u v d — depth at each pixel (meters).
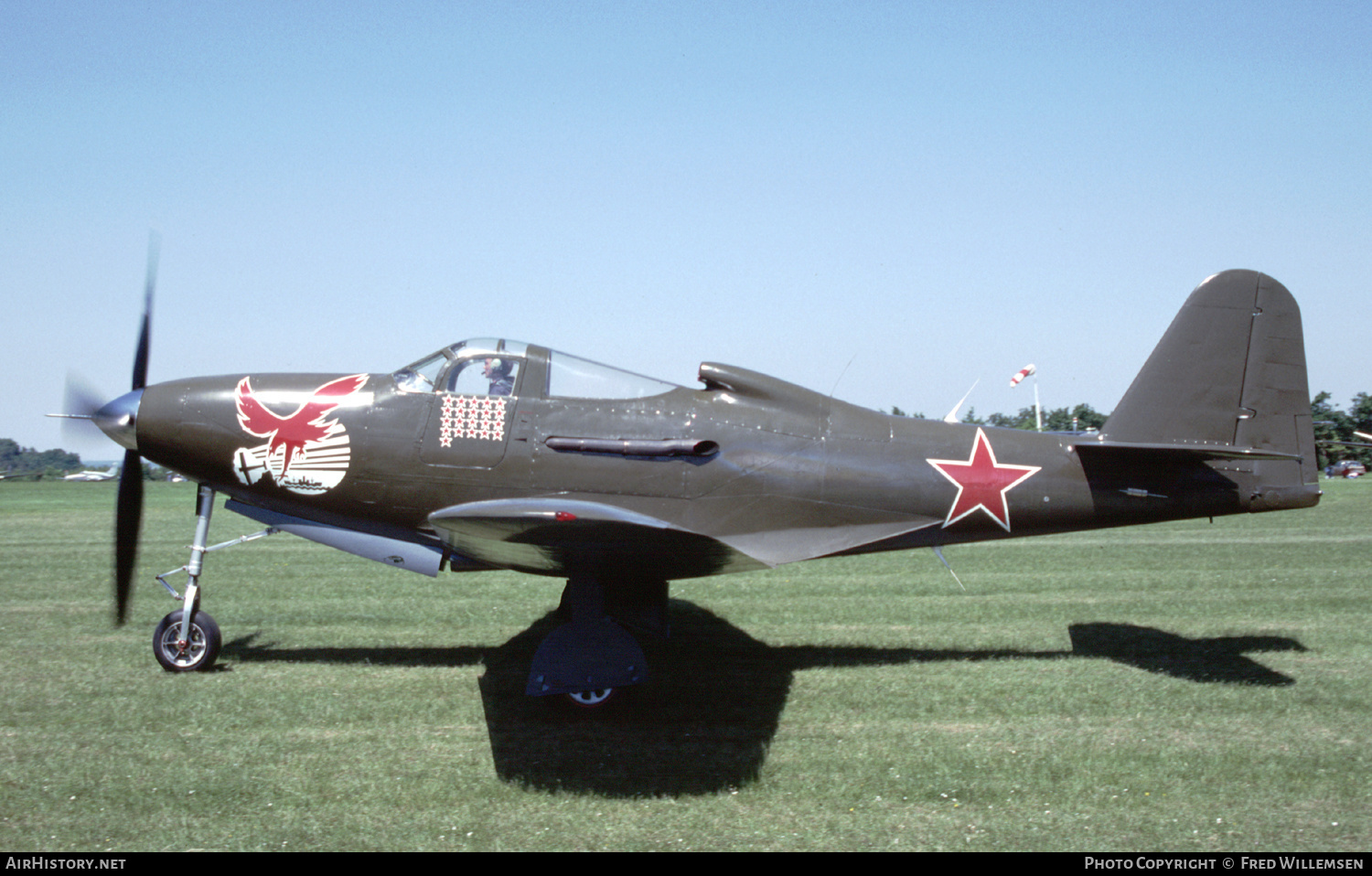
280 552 13.72
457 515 5.32
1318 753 5.28
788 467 7.02
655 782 4.88
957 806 4.61
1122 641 7.99
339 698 6.21
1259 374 7.51
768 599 9.90
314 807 4.49
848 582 11.00
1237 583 10.71
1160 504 7.40
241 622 8.58
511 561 6.55
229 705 6.02
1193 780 4.90
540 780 4.88
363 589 10.37
